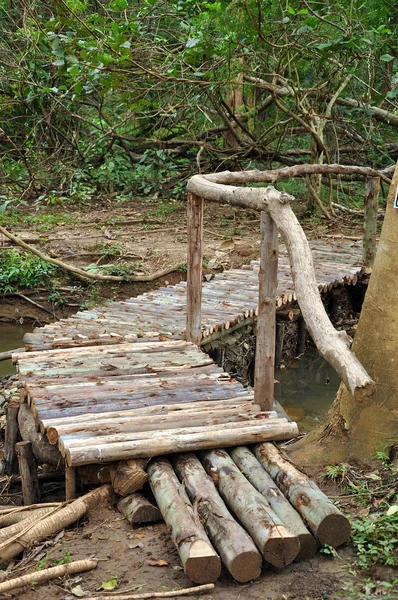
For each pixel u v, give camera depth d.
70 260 10.54
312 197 12.36
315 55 10.64
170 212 12.92
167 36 12.41
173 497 3.64
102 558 3.52
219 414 4.42
